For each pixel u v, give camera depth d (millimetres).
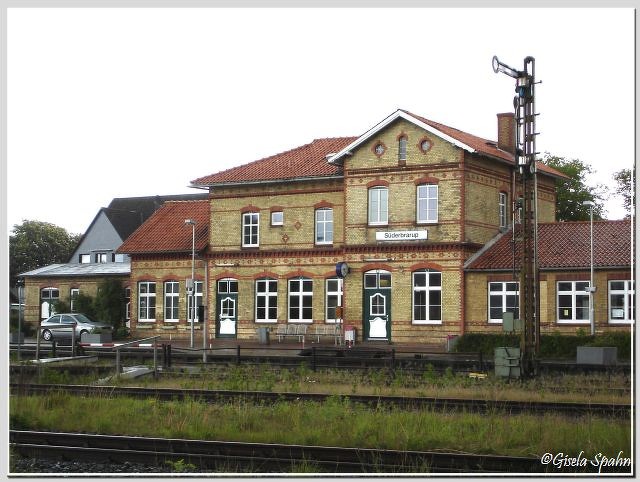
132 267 52594
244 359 34969
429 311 42688
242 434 18328
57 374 28953
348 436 17922
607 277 39125
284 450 16234
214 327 49344
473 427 18438
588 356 32156
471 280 41750
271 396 23156
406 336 42969
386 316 43719
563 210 65812
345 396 22531
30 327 56719
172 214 54750
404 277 43188
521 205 29672
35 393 23891
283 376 28672
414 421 18766
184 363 34188
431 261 42531
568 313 39938
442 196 42438
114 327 54719
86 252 72125
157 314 51531
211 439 18109
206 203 54812
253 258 48344
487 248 43219
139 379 29000
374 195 44375
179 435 18516
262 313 48094
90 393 24125
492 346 37188
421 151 43000
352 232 44625
